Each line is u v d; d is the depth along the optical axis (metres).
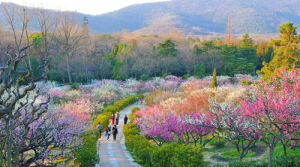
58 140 11.30
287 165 12.29
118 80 70.25
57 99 37.00
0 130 9.27
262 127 14.25
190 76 77.50
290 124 12.62
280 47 27.39
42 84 33.75
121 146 22.72
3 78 7.09
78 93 40.28
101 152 20.28
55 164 11.22
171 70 82.12
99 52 84.31
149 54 89.81
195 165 12.95
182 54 89.38
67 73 66.38
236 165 13.28
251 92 17.80
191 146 14.12
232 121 15.95
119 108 41.84
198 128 20.08
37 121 12.15
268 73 26.47
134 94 56.78
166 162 14.09
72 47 70.56
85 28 91.94
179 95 39.97
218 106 18.05
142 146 17.92
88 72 72.12
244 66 73.06
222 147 21.27
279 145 18.02
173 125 21.25
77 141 14.45
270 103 12.96
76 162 13.59
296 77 15.08
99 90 46.56
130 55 85.88
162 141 21.72
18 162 9.49
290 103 12.88
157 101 39.94
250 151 18.25
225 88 34.12
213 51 84.25
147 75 73.44
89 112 34.19
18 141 9.89
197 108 27.70
